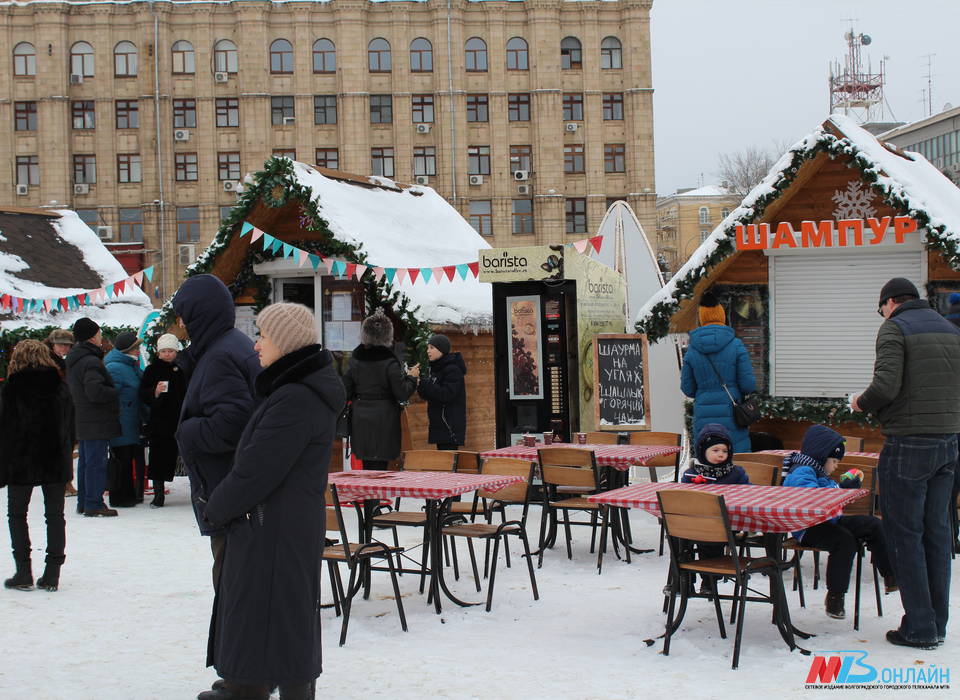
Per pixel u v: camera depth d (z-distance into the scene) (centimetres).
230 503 471
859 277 1199
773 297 1241
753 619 718
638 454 966
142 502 1342
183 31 5484
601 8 5591
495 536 766
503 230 5541
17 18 5438
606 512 889
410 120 5538
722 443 756
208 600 794
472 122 5569
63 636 694
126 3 5441
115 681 596
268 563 472
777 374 1239
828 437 775
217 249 1366
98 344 1238
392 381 1104
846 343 1205
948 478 641
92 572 896
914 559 633
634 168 5575
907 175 1119
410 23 5553
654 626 705
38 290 1948
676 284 1208
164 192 5422
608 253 1633
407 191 1739
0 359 1800
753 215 1170
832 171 1202
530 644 665
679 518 647
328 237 1323
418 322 1290
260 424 474
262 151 5466
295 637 472
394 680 589
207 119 5462
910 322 636
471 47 5578
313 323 497
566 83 5594
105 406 1219
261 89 5466
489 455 967
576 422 1207
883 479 641
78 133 5453
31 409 820
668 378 1534
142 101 5434
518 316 1212
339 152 5519
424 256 1466
